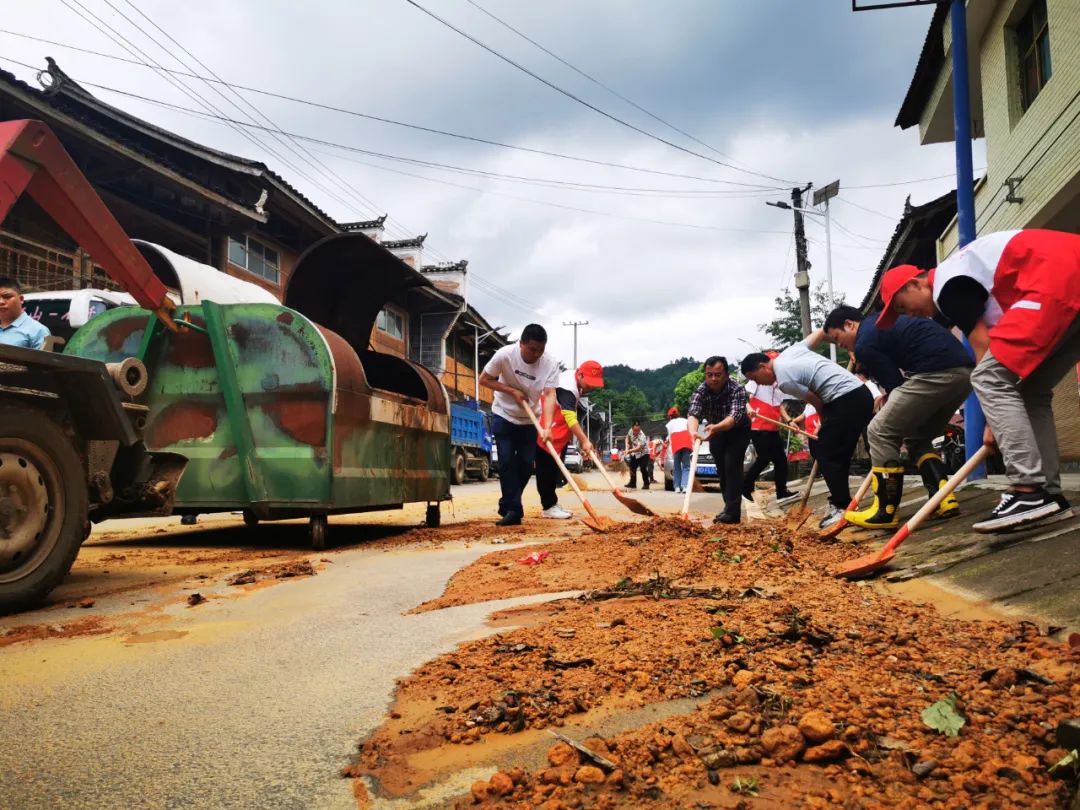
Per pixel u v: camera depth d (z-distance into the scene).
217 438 5.84
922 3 8.18
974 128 15.29
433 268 40.44
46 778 1.73
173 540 6.49
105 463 4.02
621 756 1.71
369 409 6.27
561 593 3.69
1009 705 1.93
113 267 4.75
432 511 7.71
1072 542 3.45
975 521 4.77
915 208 16.42
